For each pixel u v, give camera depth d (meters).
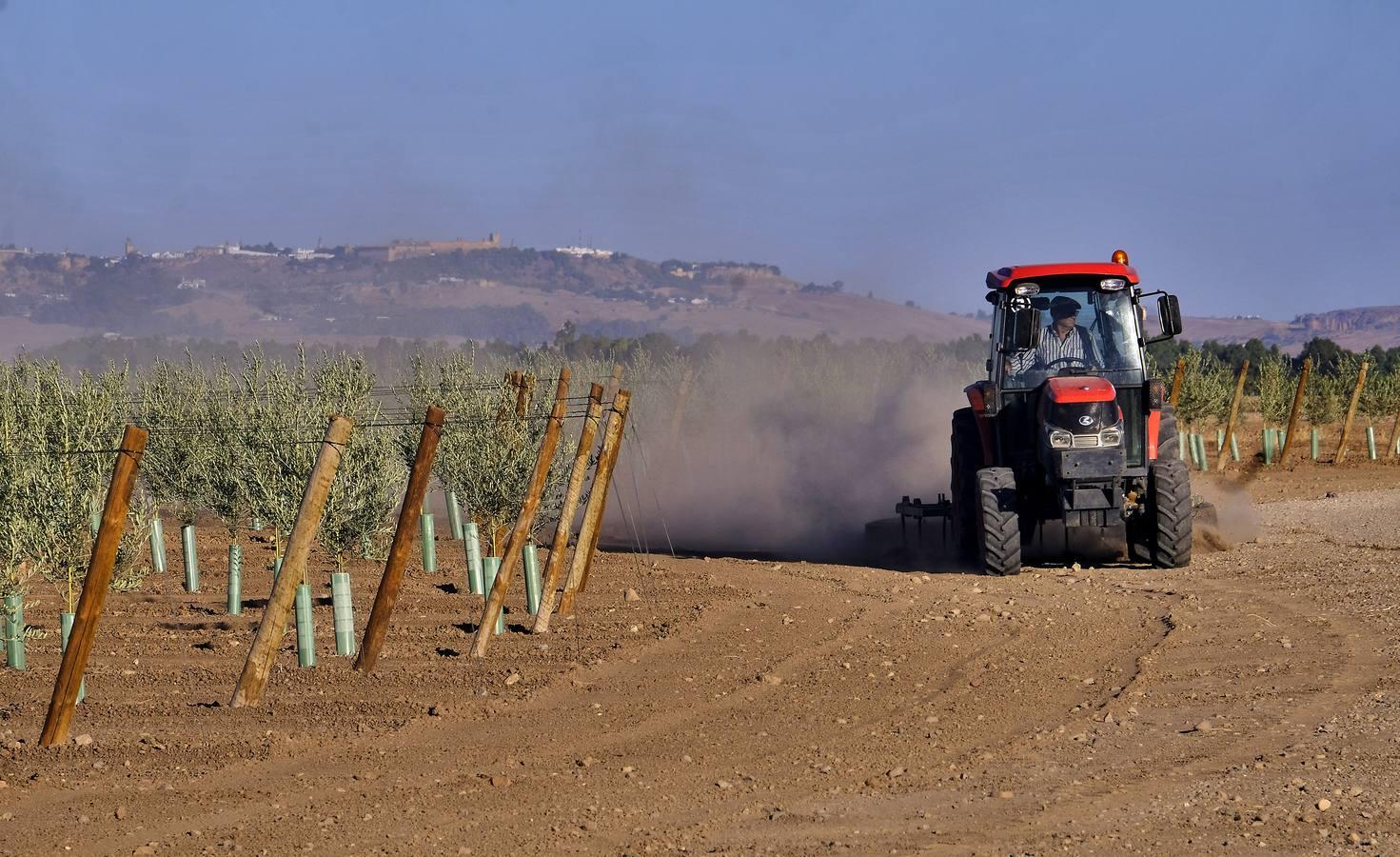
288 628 32.53
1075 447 35.72
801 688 24.83
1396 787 17.62
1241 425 105.75
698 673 26.30
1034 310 36.19
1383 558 37.25
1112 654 26.80
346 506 36.66
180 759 20.89
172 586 39.97
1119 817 16.92
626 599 35.41
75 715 23.86
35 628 32.81
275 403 40.38
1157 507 36.94
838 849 16.09
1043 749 20.20
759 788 18.67
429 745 21.52
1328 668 24.59
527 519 29.11
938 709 22.83
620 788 18.84
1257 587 33.66
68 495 31.83
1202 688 23.67
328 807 18.30
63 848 16.94
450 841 16.81
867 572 38.94
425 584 39.41
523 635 30.92
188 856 16.52
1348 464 73.12
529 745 21.36
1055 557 41.59
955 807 17.59
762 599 34.69
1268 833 16.09
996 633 29.22
